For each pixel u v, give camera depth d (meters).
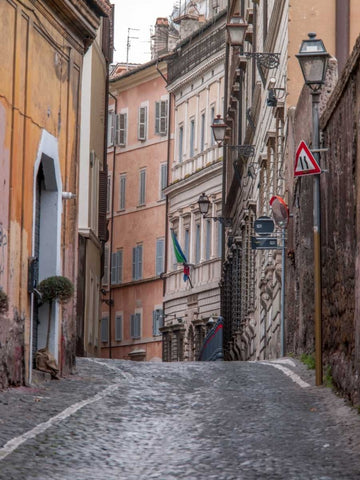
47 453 12.20
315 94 19.91
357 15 30.84
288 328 29.67
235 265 49.72
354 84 16.50
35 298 20.45
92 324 49.34
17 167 18.42
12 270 18.09
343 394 16.78
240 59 48.41
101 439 13.28
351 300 16.56
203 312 61.75
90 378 20.53
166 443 13.11
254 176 44.03
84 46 22.69
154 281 71.75
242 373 21.47
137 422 14.74
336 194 18.48
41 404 16.05
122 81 75.62
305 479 10.93
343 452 12.38
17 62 18.41
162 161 71.62
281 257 31.59
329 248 19.31
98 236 50.47
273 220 31.02
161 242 71.31
